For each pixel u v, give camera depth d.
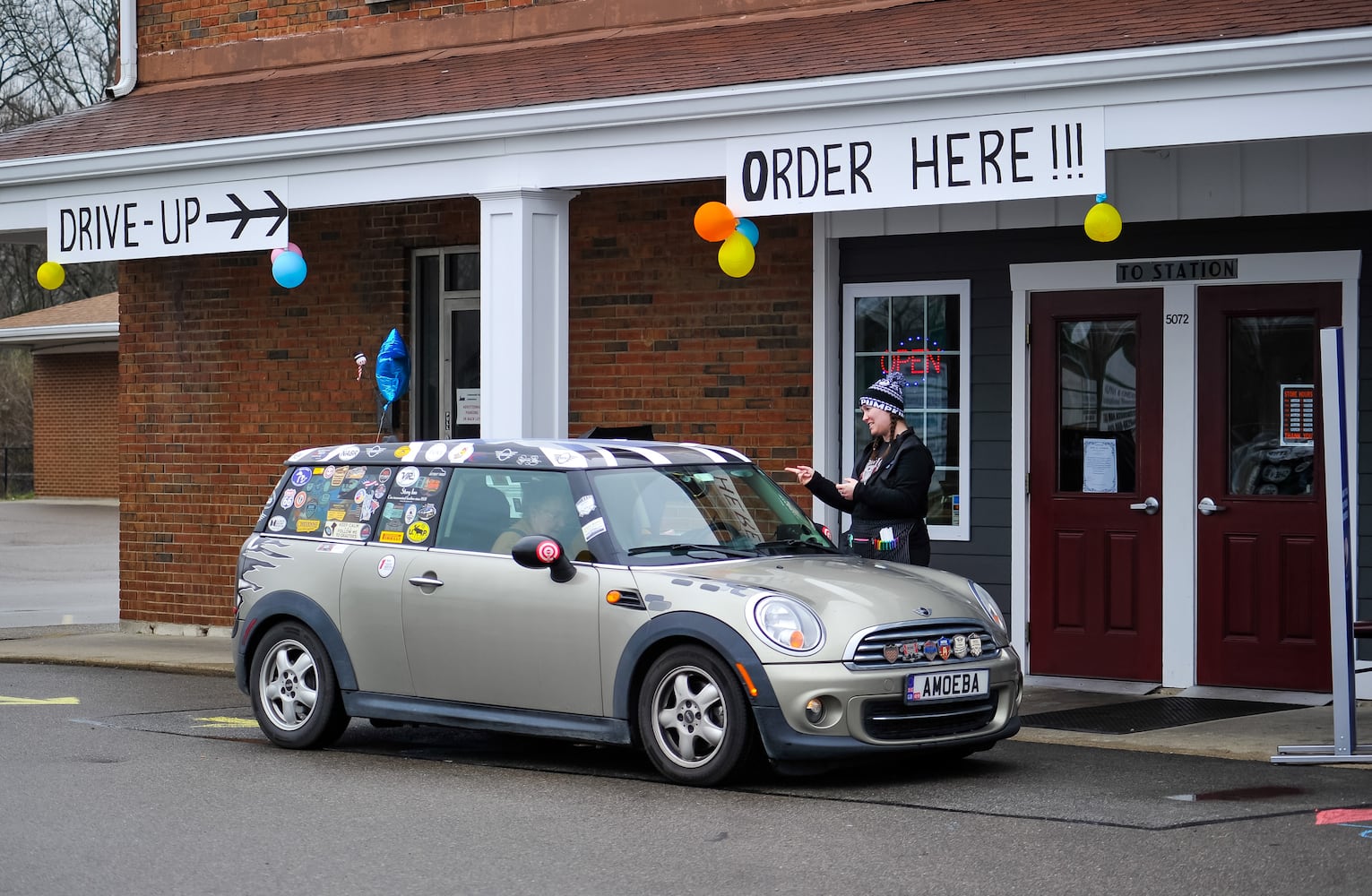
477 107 11.31
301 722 8.97
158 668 12.84
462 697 8.38
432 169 11.43
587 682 7.91
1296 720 9.56
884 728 7.46
